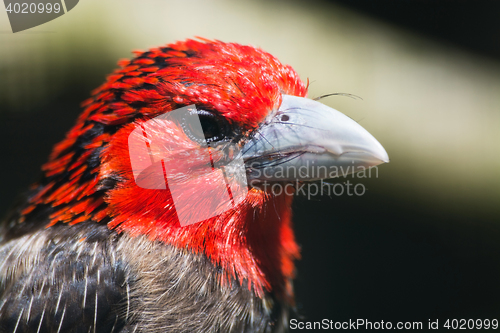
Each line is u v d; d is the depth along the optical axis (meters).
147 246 1.02
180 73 1.02
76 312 1.02
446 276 1.08
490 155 1.17
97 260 1.02
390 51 1.28
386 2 1.38
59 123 1.08
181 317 1.02
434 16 1.38
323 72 1.18
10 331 1.02
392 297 1.08
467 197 1.14
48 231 1.02
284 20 1.26
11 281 1.02
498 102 1.22
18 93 1.08
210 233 1.02
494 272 1.08
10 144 1.08
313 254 1.10
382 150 1.03
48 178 1.03
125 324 1.02
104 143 1.02
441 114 1.21
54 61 1.08
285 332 1.04
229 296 1.02
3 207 1.08
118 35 1.09
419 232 1.12
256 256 1.03
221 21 1.18
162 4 1.15
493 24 1.37
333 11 1.32
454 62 1.31
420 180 1.14
